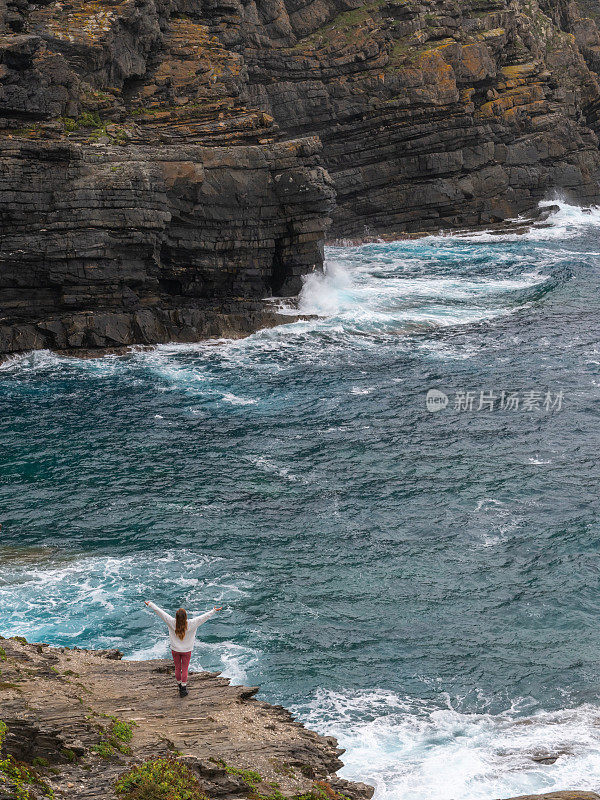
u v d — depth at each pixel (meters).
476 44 81.25
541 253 71.25
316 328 54.38
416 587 28.03
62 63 55.66
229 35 71.25
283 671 24.12
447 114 79.50
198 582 28.16
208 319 53.69
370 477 34.97
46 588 27.61
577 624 26.05
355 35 78.88
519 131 84.25
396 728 21.86
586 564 28.84
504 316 55.62
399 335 52.91
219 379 46.38
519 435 38.19
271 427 39.91
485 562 29.23
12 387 45.38
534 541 30.27
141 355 50.69
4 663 19.44
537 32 94.44
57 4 61.94
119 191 51.34
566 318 54.47
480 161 81.06
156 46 65.25
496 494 33.38
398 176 79.88
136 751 15.64
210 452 37.44
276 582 28.23
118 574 28.50
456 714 22.48
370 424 39.91
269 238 57.50
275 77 77.25
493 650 25.06
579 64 95.62
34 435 39.28
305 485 34.44
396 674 24.11
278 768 16.33
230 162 55.16
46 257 50.50
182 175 53.81
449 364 47.41
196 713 18.14
